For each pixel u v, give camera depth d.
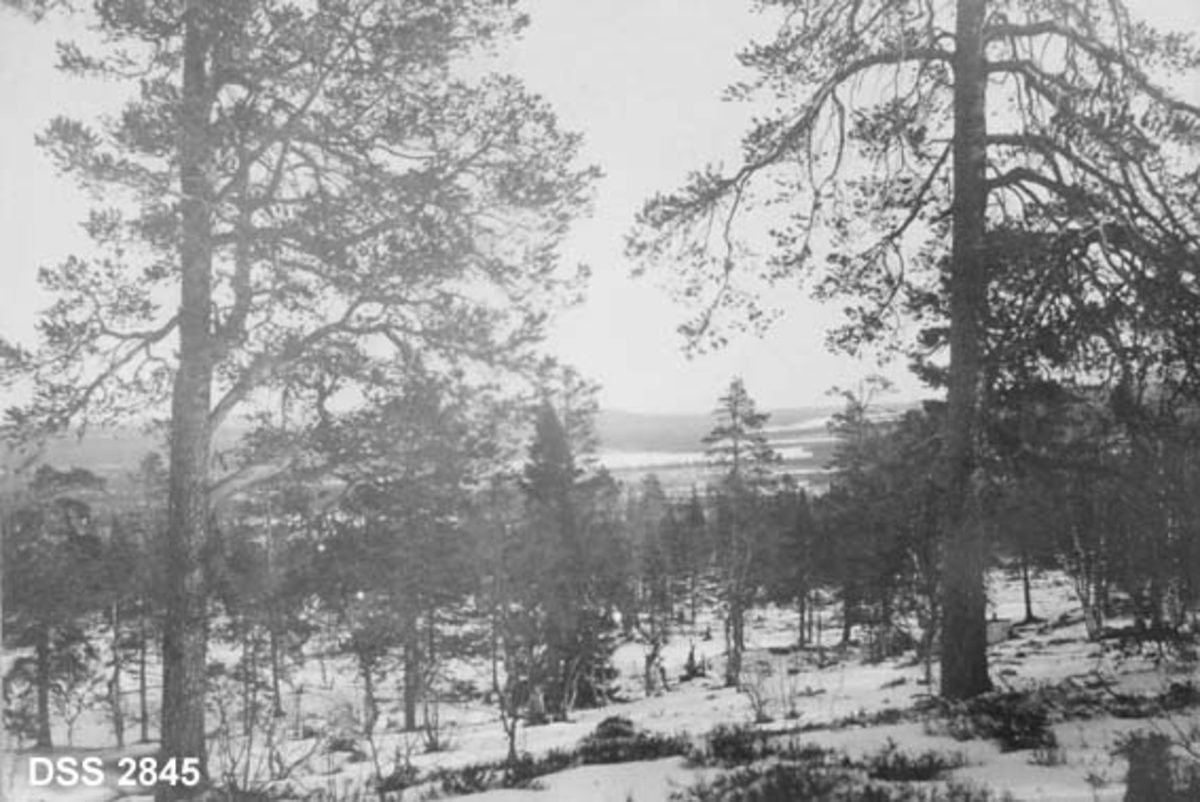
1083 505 10.02
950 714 10.34
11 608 9.12
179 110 8.95
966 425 10.57
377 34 9.38
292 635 8.57
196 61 9.50
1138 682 10.91
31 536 9.17
